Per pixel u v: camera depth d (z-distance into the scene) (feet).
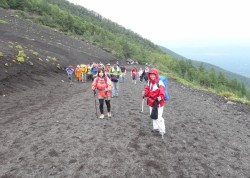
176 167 23.61
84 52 213.46
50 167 22.52
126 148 26.68
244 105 66.69
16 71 75.77
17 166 22.74
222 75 424.05
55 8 453.58
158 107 29.73
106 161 23.71
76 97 57.26
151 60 440.86
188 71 425.69
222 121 43.60
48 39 201.05
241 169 24.68
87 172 21.84
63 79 95.71
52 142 27.81
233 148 30.04
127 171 22.22
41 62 102.32
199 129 36.55
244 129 39.63
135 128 33.42
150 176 21.70
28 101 52.65
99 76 36.50
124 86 82.64
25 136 29.86
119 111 42.55
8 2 350.02
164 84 29.73
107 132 31.22
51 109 44.11
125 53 391.04
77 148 26.25
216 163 25.38
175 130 34.71
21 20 247.50
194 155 26.63
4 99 53.26
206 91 100.32
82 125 33.83
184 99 65.46
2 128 33.04
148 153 25.90
